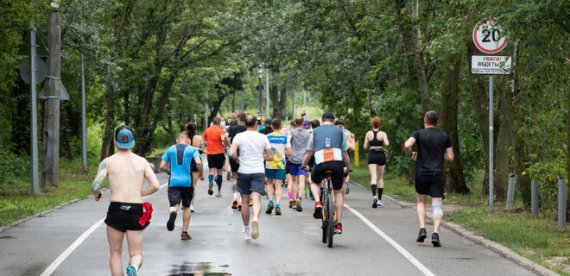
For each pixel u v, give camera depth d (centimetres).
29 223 2634
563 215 2338
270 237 2291
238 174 2238
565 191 2339
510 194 2934
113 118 6912
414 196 3697
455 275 1670
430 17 3812
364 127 5794
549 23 2092
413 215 2923
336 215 2175
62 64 5547
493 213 2778
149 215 1416
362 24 4412
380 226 2572
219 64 7600
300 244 2144
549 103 2702
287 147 2823
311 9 4912
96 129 9219
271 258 1897
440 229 2495
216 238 2262
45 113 4225
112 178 1417
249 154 2230
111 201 1411
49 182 4206
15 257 1892
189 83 8906
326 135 2167
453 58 3553
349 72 5256
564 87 2616
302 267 1767
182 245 2117
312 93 6362
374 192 3234
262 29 5491
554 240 2070
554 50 2352
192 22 7056
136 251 1417
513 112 2784
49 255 1925
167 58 7294
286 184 4391
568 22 2066
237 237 2288
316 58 5275
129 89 7056
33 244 2122
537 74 2598
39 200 3472
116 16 6638
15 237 2267
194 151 2230
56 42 4175
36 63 3725
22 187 4284
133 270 1377
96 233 2361
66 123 6988
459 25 2867
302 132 3172
